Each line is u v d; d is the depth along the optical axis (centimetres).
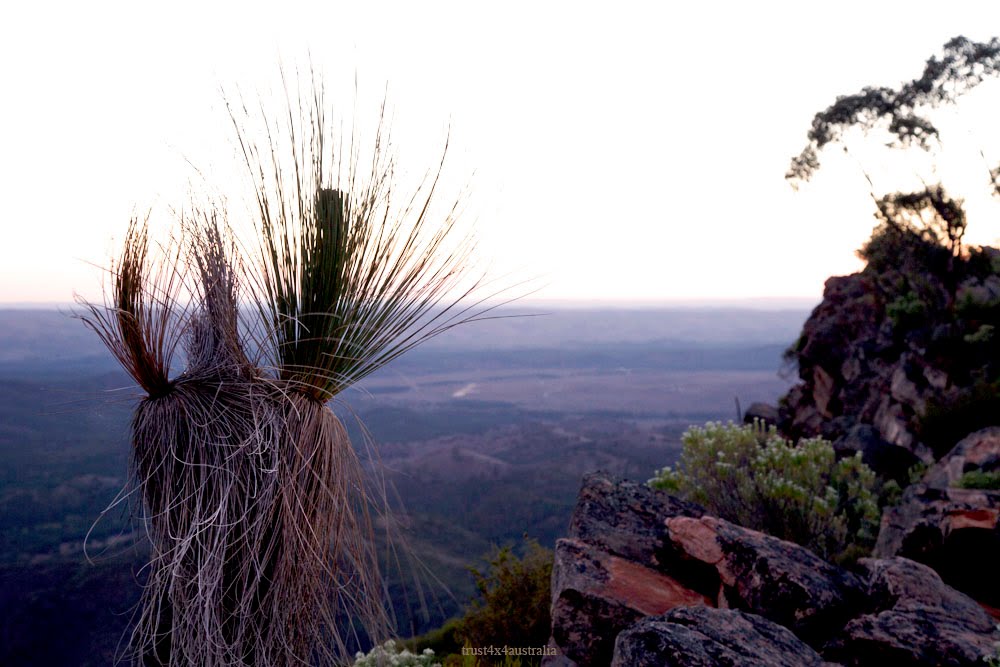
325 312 193
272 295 196
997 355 1357
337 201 195
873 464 1205
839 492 732
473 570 538
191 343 195
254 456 184
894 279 1827
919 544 446
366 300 196
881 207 1791
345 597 189
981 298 1528
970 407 1177
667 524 441
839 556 595
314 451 187
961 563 430
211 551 175
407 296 197
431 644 522
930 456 1227
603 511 493
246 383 193
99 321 181
